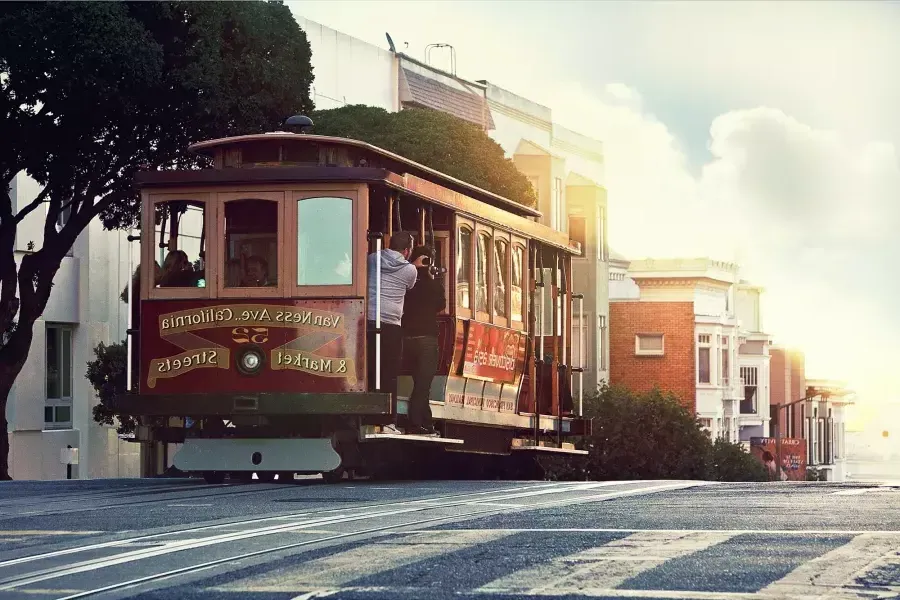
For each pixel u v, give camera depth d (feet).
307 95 102.37
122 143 94.27
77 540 30.37
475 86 170.50
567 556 26.07
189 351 54.29
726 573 23.75
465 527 31.65
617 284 212.64
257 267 54.29
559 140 189.47
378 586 22.68
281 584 23.06
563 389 78.84
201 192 54.60
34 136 90.68
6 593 22.80
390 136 109.29
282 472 54.08
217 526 33.06
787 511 35.06
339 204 53.88
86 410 122.01
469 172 110.52
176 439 55.98
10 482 56.80
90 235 122.62
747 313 261.85
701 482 51.31
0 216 94.27
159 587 23.08
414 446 59.93
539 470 77.87
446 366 59.67
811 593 21.68
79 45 87.66
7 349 95.04
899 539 28.43
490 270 65.05
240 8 96.84
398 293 54.60
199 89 93.35
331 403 53.01
